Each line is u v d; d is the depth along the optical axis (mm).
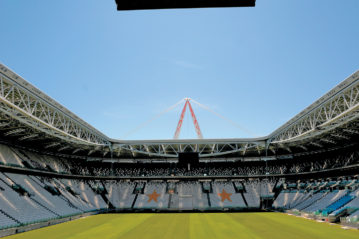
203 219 43906
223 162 74688
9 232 30531
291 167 68125
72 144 58531
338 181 53500
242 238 27297
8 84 29891
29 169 48781
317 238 26656
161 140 61594
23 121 37688
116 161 74500
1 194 38312
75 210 50250
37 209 41375
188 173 71312
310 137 51156
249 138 60188
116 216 49844
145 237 28406
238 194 65062
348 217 36031
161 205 61781
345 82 29766
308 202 52000
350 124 42406
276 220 41406
